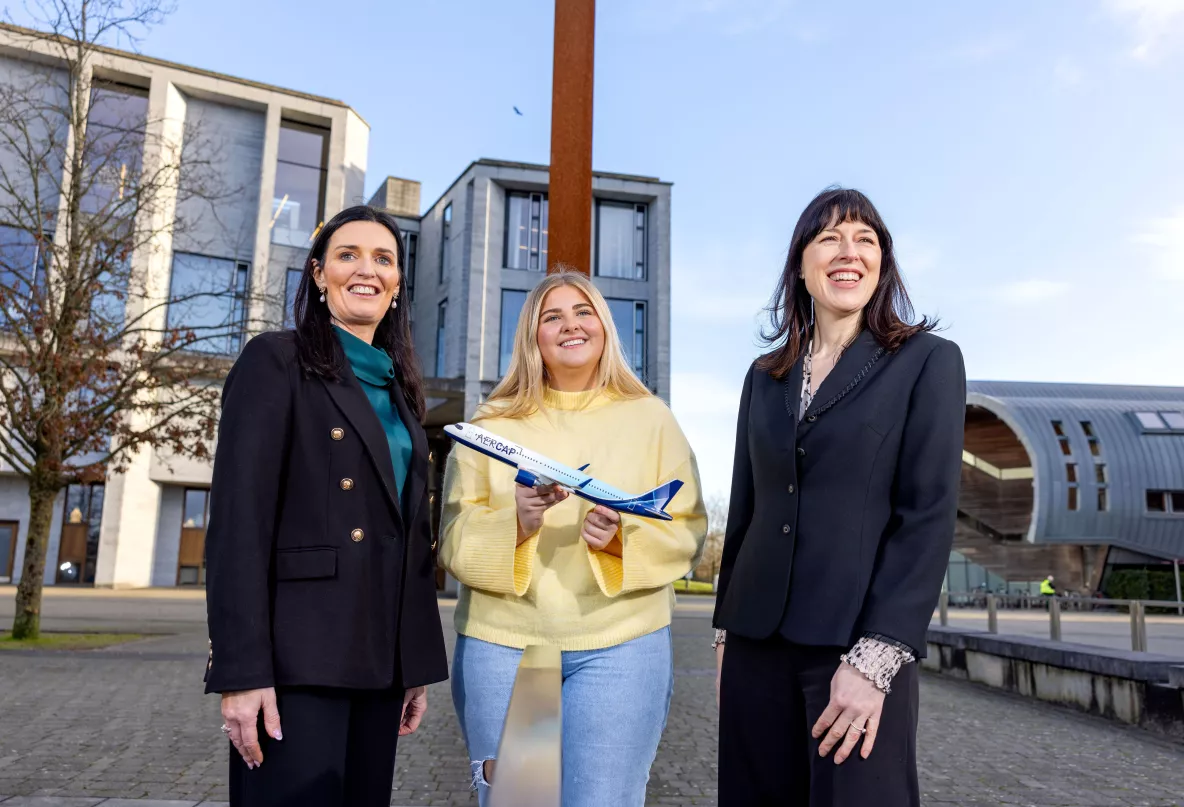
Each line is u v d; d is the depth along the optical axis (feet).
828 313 7.51
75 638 42.60
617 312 103.60
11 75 81.66
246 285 70.64
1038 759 19.90
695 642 48.83
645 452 8.54
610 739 7.61
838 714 6.18
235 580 6.38
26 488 99.40
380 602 7.00
